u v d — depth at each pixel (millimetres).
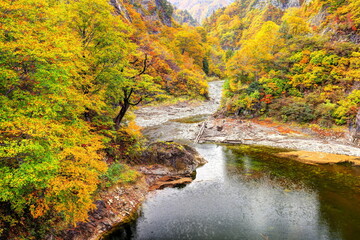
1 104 6871
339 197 14320
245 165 20453
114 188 13477
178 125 36219
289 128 31156
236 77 44250
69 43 10719
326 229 11109
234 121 35156
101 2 14648
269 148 25547
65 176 7836
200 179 17516
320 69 34094
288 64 40031
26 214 8156
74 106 10539
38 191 7652
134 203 13586
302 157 22188
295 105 32906
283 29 49906
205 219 12141
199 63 90312
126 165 16766
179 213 12758
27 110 7090
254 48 42750
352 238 10391
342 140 26094
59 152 8391
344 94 31188
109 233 10766
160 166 18672
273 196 14625
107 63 15078
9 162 7254
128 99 19547
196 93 60719
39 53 7020
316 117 30703
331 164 20125
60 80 8992
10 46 6410
